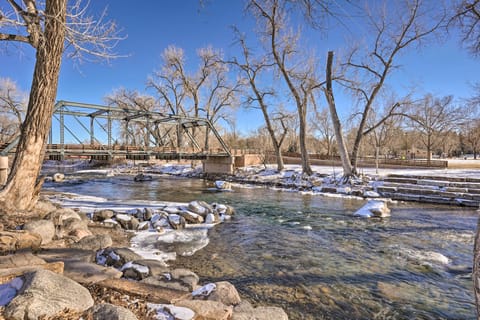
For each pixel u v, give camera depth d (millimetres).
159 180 26203
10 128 39281
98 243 5699
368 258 6508
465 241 7855
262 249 7062
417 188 15750
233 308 3381
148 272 4434
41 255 4477
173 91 36469
